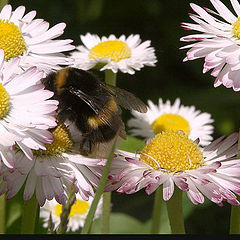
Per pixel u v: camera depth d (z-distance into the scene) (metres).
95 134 0.23
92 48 0.27
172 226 0.23
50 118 0.22
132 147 0.26
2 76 0.23
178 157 0.23
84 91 0.23
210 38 0.23
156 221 0.25
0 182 0.22
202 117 0.29
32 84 0.22
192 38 0.23
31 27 0.25
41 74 0.23
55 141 0.23
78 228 0.26
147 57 0.27
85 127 0.23
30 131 0.22
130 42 0.28
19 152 0.22
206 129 0.28
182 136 0.23
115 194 0.30
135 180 0.22
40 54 0.24
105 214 0.25
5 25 0.24
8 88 0.22
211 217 0.31
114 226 0.28
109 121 0.23
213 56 0.23
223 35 0.23
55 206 0.26
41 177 0.22
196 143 0.23
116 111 0.23
